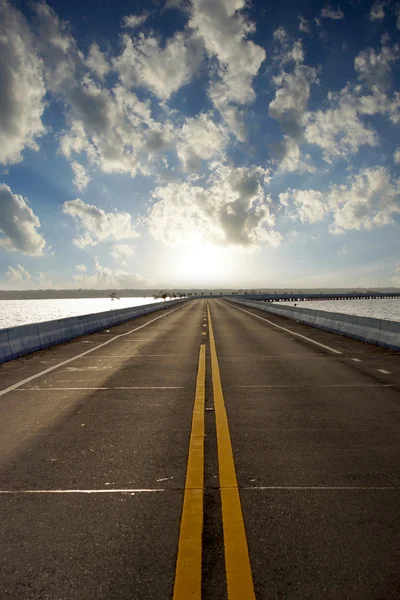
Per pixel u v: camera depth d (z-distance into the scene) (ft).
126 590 8.51
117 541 10.21
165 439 17.67
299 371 33.19
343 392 26.04
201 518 11.20
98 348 49.67
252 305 196.75
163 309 178.29
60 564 9.38
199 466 14.76
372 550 9.73
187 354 43.55
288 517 11.21
